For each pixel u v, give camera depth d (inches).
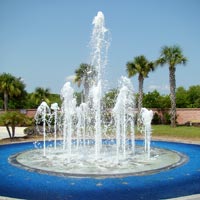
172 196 299.9
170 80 1352.1
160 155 527.8
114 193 309.1
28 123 848.9
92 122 817.5
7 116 810.8
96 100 541.0
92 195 302.5
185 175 387.2
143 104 1665.8
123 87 566.9
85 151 586.6
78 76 1551.4
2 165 456.4
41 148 647.8
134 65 1430.9
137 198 292.8
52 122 999.0
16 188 331.3
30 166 430.6
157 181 356.8
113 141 772.0
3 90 1744.6
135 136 867.4
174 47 1354.6
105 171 393.1
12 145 723.4
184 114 1528.1
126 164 440.5
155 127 1261.1
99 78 582.9
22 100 2050.9
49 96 1909.4
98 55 587.2
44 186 337.1
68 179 364.5
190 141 746.2
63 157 508.1
